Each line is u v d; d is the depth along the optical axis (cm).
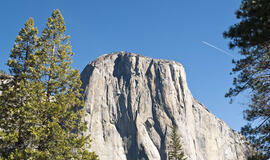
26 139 1579
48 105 1634
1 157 1510
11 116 1609
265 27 981
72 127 1789
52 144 1608
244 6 1105
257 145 1352
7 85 1738
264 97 1421
